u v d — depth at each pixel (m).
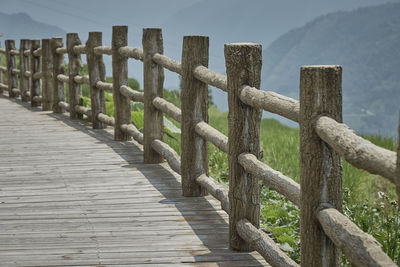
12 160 6.06
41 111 10.38
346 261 3.33
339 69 2.21
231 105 3.31
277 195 5.09
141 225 3.83
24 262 3.14
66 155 6.33
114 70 7.10
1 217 3.99
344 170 5.88
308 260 2.31
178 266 3.10
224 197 3.87
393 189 5.93
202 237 3.60
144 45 5.76
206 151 4.59
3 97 12.94
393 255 3.34
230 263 3.16
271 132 11.22
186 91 4.46
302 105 2.26
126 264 3.12
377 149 1.73
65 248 3.37
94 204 4.35
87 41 8.12
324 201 2.25
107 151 6.57
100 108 8.25
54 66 10.06
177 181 5.15
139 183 5.05
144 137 5.92
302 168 2.30
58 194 4.64
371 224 3.85
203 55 4.41
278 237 3.70
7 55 12.82
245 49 3.23
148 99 5.82
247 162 3.16
